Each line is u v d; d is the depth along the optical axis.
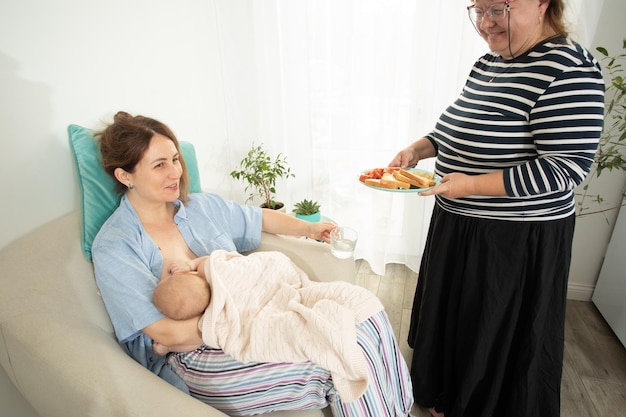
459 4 1.69
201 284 1.01
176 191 1.11
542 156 0.98
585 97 0.90
